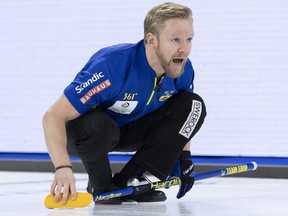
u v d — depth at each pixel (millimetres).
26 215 6352
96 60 6867
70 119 6824
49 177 12984
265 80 13766
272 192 9453
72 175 6375
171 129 7332
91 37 14891
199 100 7492
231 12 13930
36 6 15211
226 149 14023
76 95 6715
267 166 12875
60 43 15086
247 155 13898
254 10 13797
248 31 13852
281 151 13695
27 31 15289
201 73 14133
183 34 6641
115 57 6852
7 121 15445
